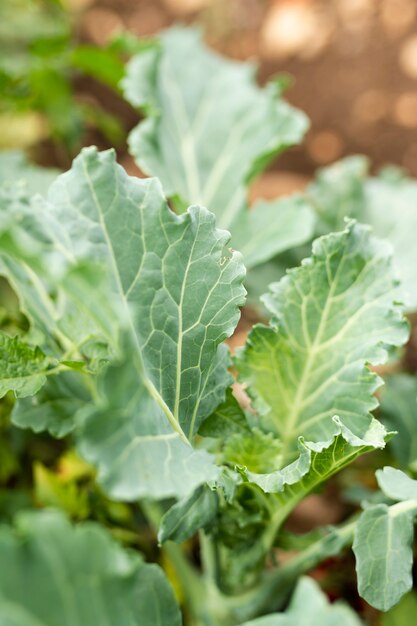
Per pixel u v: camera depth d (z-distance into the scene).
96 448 0.51
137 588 0.57
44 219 0.61
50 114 1.11
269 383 0.66
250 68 0.90
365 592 0.61
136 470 0.52
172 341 0.61
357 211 0.86
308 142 1.36
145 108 0.84
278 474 0.62
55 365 0.64
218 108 0.87
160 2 1.55
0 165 0.86
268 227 0.80
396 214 0.86
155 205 0.61
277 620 0.58
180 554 0.79
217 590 0.73
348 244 0.65
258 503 0.66
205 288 0.62
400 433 0.78
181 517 0.61
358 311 0.65
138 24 1.54
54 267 0.51
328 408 0.65
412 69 1.39
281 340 0.65
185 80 0.89
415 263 0.83
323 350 0.65
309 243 0.85
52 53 1.04
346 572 0.82
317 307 0.65
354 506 0.93
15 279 0.65
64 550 0.50
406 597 0.75
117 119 1.42
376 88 1.39
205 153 0.85
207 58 0.90
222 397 0.64
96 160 0.61
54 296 0.66
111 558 0.51
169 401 0.61
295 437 0.66
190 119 0.87
